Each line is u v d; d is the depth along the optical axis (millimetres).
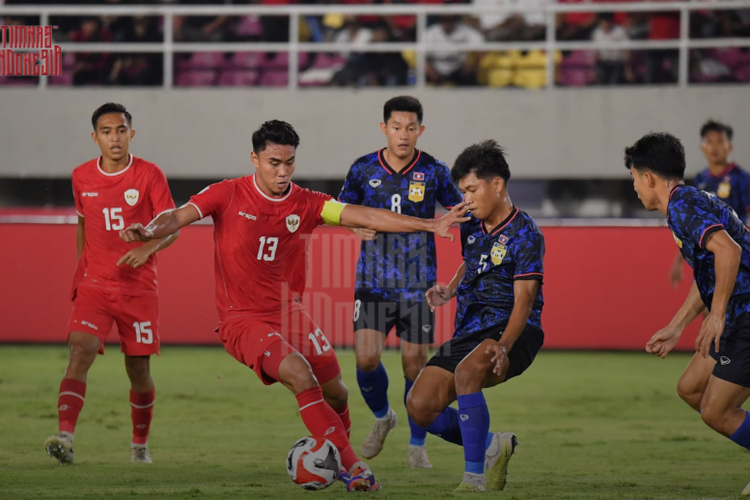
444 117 48875
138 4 52844
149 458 18891
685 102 47656
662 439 22391
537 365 38250
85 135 49312
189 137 49500
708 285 14672
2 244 41250
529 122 48594
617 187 49750
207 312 41219
